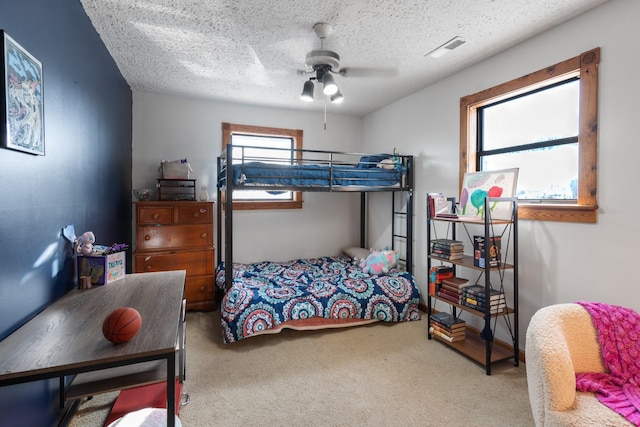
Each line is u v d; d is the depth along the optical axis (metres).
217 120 4.02
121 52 2.67
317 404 1.93
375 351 2.61
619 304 1.92
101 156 2.42
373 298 3.11
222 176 3.56
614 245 1.94
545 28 2.28
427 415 1.83
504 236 2.61
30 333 1.21
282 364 2.40
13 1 1.23
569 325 1.52
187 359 2.46
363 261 3.82
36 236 1.42
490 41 2.46
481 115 2.95
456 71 3.07
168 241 3.39
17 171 1.26
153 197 3.71
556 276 2.25
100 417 1.80
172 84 3.45
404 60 2.81
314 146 4.54
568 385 1.30
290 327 2.83
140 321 1.19
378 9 2.05
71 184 1.83
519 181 2.63
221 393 2.04
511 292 2.57
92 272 1.85
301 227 4.50
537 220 2.37
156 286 1.84
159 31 2.33
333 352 2.59
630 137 1.87
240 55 2.74
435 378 2.22
